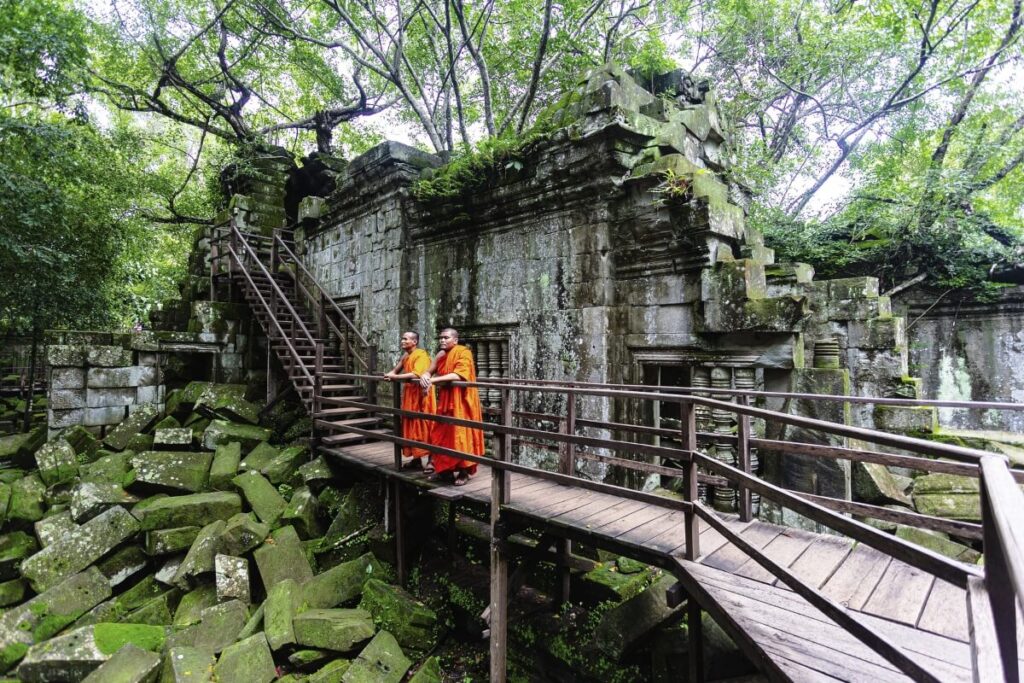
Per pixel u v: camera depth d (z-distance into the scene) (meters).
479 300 7.04
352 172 8.95
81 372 8.46
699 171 5.11
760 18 10.10
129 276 14.66
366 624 4.97
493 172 6.51
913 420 5.71
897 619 2.48
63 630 5.23
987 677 1.18
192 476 7.07
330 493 6.62
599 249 5.65
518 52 11.99
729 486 4.20
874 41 9.55
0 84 8.41
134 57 13.51
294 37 12.93
